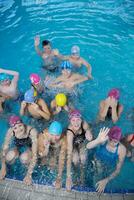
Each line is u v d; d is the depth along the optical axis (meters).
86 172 3.91
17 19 6.39
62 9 6.59
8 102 4.80
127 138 4.09
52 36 6.05
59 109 4.45
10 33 6.13
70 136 3.92
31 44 5.91
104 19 6.39
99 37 6.03
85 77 5.09
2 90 4.76
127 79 5.32
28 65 5.53
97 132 4.40
